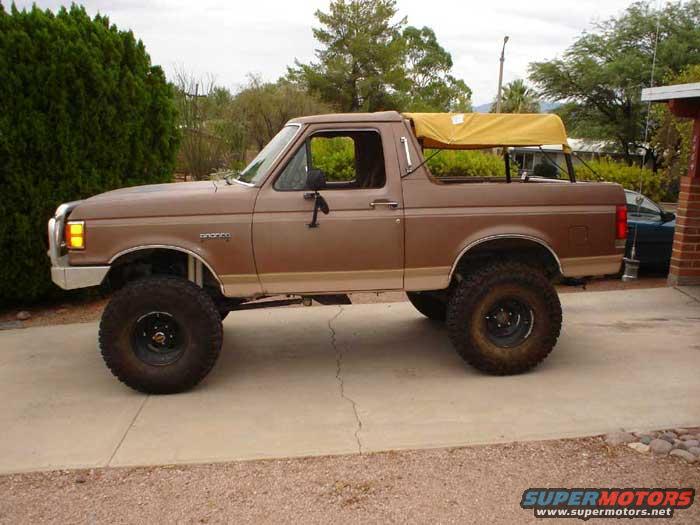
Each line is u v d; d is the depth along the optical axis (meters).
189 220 4.92
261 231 4.96
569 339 6.28
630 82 32.16
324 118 5.12
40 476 3.87
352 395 5.02
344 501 3.54
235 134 18.89
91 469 3.95
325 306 7.75
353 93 49.09
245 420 4.59
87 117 7.70
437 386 5.16
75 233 4.84
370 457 4.02
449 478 3.75
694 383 5.09
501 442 4.17
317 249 5.03
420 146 5.61
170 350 5.08
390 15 49.66
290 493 3.63
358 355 5.99
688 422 4.40
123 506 3.54
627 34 33.47
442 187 5.12
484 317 5.18
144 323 5.00
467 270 5.63
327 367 5.68
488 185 5.17
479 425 4.42
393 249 5.09
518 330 5.30
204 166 16.45
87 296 8.36
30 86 7.33
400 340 6.41
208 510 3.49
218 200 4.95
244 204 4.96
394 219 5.06
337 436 4.31
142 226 4.88
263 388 5.20
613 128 33.44
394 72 48.69
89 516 3.46
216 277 4.99
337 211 5.02
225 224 4.94
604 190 5.34
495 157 13.50
